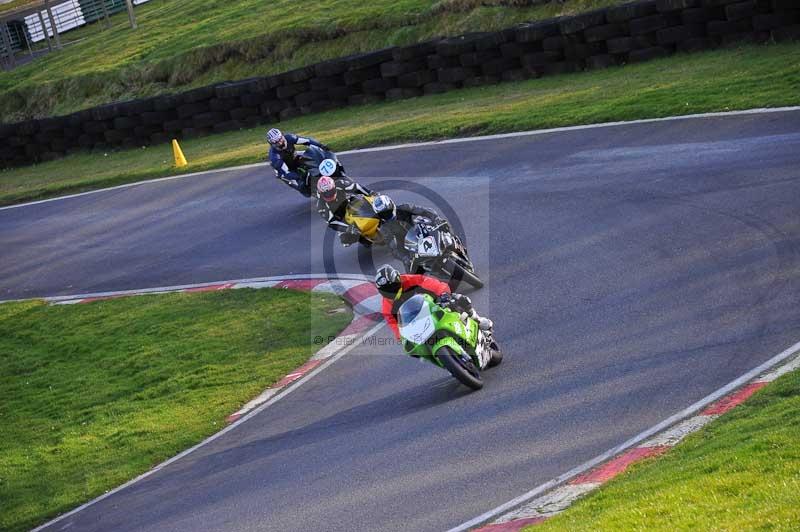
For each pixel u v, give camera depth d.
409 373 40.09
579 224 50.16
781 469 21.17
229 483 34.69
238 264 62.22
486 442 31.42
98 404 48.34
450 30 99.75
